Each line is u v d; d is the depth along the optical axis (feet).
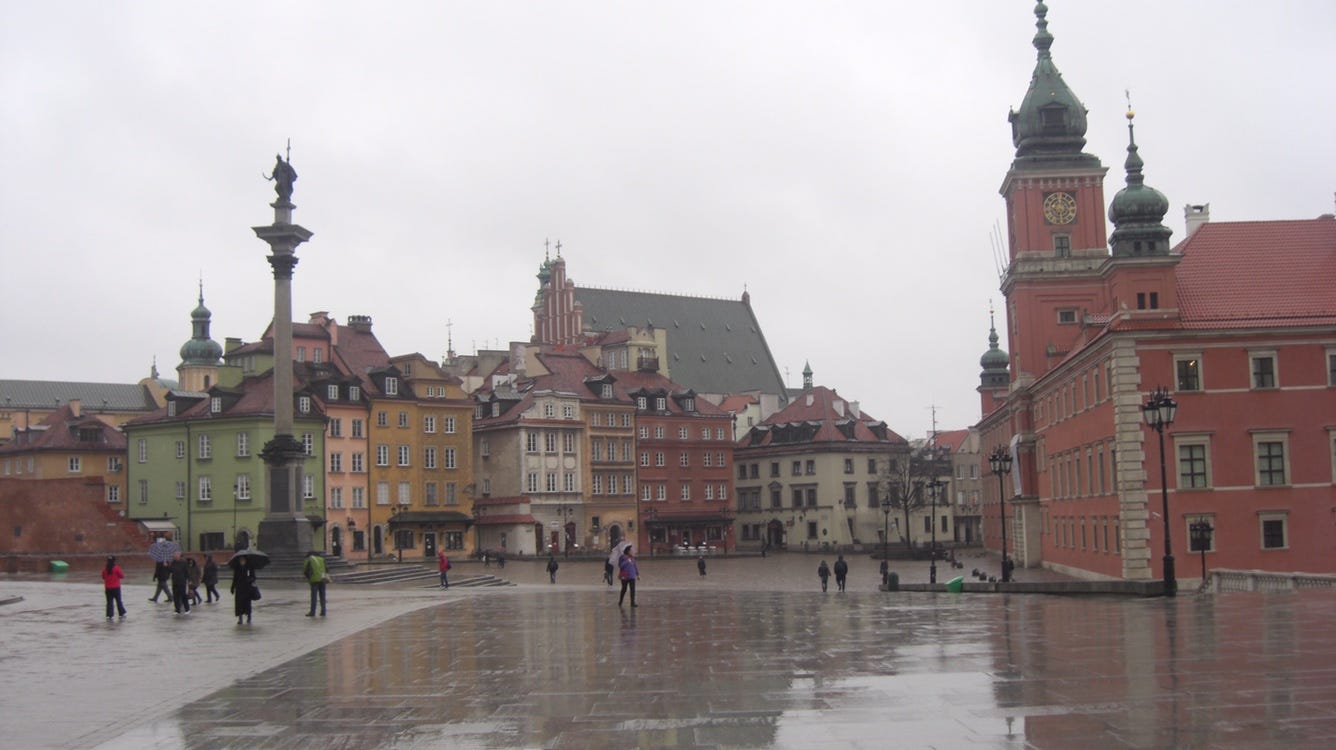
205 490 399.65
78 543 331.98
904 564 431.43
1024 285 377.09
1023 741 57.41
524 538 489.26
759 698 72.74
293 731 65.62
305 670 91.50
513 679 84.38
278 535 230.07
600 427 524.93
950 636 107.55
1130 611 129.18
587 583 297.74
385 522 442.09
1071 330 375.45
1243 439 244.22
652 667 89.66
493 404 509.35
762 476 616.39
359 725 66.90
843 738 59.41
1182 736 57.26
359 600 182.29
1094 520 281.33
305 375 429.38
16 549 329.52
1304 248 260.62
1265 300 250.57
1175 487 244.22
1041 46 388.16
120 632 126.31
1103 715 63.10
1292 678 73.72
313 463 408.67
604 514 521.24
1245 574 171.22
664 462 558.97
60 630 128.98
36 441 467.11
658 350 648.38
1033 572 346.74
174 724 68.39
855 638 108.27
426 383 464.24
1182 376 246.68
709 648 102.53
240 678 87.25
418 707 72.64
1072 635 103.96
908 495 558.56
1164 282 248.32
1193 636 98.22
